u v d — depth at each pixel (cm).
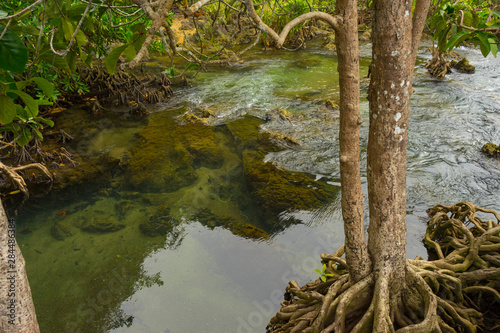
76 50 287
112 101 968
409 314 295
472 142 684
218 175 627
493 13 249
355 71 236
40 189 601
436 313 300
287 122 809
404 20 223
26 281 239
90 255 464
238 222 507
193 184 603
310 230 479
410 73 239
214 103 944
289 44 1518
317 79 1110
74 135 788
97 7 230
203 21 1486
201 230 496
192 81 1112
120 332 362
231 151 708
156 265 442
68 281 427
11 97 229
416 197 533
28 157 669
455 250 390
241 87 1053
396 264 284
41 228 516
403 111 245
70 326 371
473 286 343
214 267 432
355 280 291
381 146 255
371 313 278
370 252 289
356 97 244
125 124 844
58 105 915
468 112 818
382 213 272
